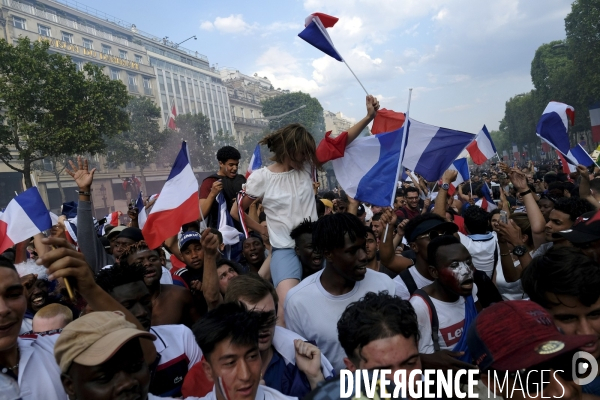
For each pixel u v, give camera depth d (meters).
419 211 7.71
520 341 1.44
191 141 43.28
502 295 3.90
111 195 42.28
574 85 39.25
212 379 1.96
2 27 35.09
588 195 5.40
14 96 23.03
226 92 69.88
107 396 1.64
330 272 2.73
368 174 3.83
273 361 2.47
